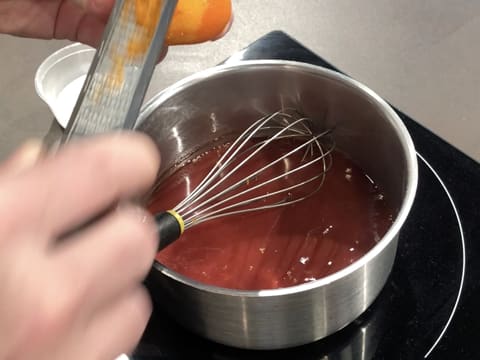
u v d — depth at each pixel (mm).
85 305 203
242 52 738
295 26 814
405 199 457
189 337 521
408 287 533
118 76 377
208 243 577
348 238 575
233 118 648
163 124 602
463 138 669
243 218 597
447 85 722
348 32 798
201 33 460
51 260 200
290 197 613
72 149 221
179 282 433
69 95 714
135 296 227
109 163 215
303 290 414
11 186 203
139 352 515
